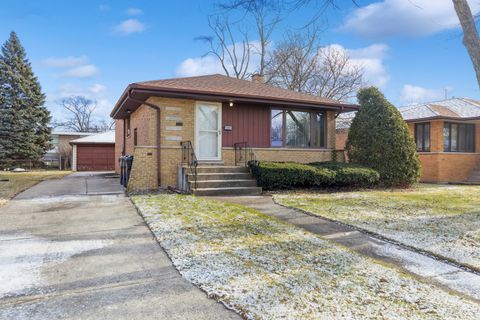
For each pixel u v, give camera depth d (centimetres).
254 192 941
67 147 2928
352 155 1240
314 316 268
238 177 986
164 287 319
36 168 2700
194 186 912
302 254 421
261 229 532
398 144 1171
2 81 2620
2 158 2528
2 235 490
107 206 714
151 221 568
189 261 386
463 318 272
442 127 1599
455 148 1661
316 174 991
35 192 939
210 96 1033
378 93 1236
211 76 1366
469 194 1039
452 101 1909
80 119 4709
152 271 358
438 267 396
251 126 1163
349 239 504
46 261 385
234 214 632
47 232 508
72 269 362
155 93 977
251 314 269
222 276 345
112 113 1444
